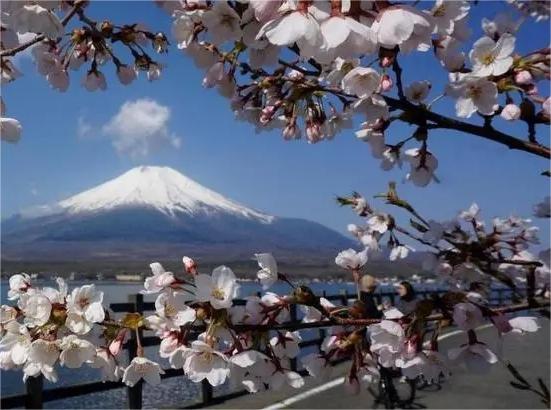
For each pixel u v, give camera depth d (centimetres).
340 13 135
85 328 173
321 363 209
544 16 311
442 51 185
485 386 972
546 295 281
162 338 173
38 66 248
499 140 197
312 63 210
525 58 182
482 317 187
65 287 181
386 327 188
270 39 128
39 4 181
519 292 271
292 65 215
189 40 188
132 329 179
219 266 170
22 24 179
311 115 231
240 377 183
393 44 135
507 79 181
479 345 190
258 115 235
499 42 171
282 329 184
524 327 186
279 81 226
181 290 173
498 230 305
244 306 181
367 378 209
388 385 748
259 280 187
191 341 175
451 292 195
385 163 237
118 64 254
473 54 174
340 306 202
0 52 214
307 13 133
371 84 163
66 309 175
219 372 167
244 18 148
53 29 181
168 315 174
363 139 235
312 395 872
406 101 195
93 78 253
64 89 251
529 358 1313
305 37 127
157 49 245
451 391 934
